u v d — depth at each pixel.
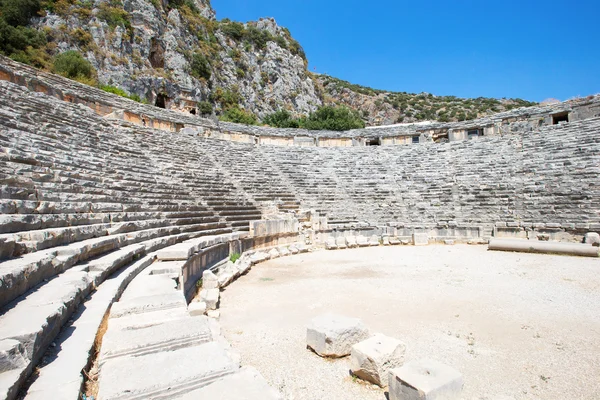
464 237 22.78
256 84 84.62
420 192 26.97
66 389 3.22
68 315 4.95
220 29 86.31
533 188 23.36
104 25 50.00
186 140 27.09
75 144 14.80
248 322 8.11
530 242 18.22
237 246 16.06
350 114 62.62
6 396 2.76
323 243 22.56
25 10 43.66
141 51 54.34
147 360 3.81
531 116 31.88
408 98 136.00
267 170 28.28
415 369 4.80
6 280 4.48
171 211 15.20
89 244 7.81
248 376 3.62
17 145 10.38
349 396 5.02
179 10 71.50
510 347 6.56
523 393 5.01
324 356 6.24
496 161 27.98
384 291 10.77
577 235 19.50
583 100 29.55
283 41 101.56
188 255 10.36
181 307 5.82
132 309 5.52
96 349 4.40
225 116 60.44
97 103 23.53
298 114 86.75
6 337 3.44
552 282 11.61
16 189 7.85
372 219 25.11
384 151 35.03
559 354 6.24
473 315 8.41
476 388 5.14
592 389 5.07
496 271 13.60
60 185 9.95
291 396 5.00
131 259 9.04
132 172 16.48
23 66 18.81
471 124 34.62
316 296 10.33
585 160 23.30
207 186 20.77
